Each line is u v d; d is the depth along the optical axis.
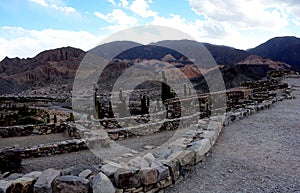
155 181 4.65
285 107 14.43
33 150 10.11
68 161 9.44
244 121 11.03
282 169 5.69
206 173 5.66
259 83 26.19
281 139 8.08
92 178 4.33
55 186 4.12
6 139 13.52
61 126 15.41
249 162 6.17
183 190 4.91
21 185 4.29
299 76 34.34
